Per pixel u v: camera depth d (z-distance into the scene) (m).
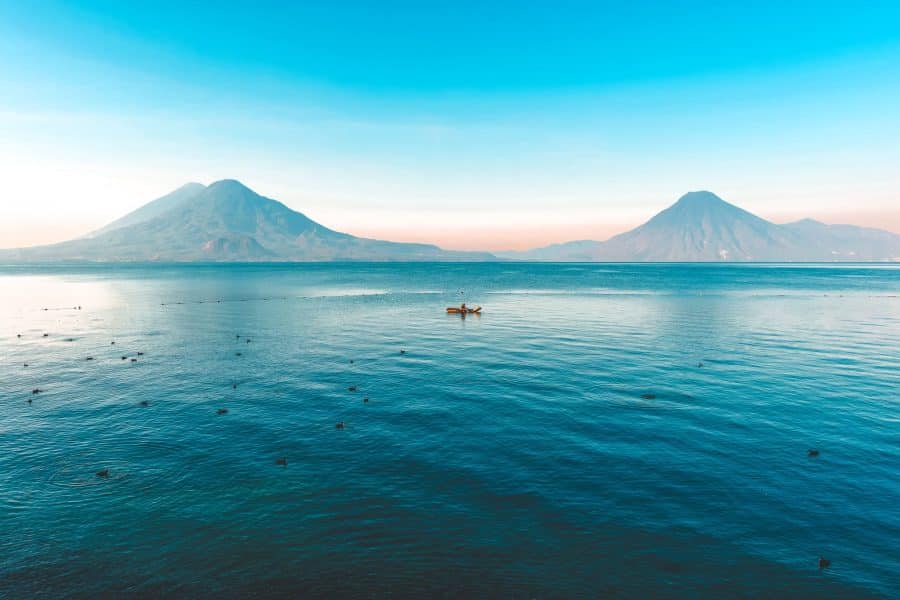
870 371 36.53
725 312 74.69
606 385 32.88
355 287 140.25
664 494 18.33
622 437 23.73
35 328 59.47
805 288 131.75
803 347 46.12
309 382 33.88
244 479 19.61
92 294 112.62
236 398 30.17
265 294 113.88
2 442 23.25
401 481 19.42
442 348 46.09
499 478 19.62
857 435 23.84
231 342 49.44
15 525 16.53
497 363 39.62
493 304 88.88
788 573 14.12
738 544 15.40
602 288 133.38
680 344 47.69
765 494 18.30
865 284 151.38
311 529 16.27
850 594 13.32
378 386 32.81
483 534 15.96
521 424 25.53
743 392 31.12
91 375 35.88
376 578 14.00
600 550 15.15
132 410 27.88
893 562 14.54
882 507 17.38
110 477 19.78
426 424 25.58
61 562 14.73
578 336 52.66
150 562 14.73
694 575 14.06
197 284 152.50
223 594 13.45
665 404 28.77
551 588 13.60
